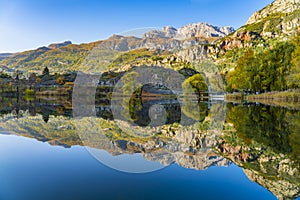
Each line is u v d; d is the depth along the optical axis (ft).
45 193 11.55
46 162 16.28
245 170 15.12
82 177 13.43
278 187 12.76
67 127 30.66
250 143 22.33
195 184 12.78
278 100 85.87
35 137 25.16
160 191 11.91
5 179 13.19
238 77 113.29
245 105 69.00
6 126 33.06
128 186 12.28
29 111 57.98
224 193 11.94
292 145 21.75
